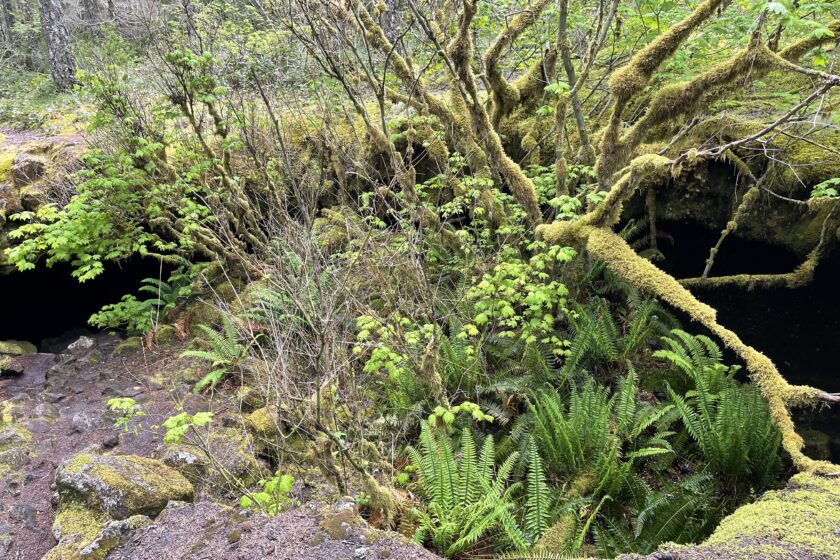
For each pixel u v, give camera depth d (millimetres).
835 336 5734
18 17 17906
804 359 6000
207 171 6832
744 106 6090
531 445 4051
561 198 5051
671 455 4414
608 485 4082
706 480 4199
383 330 4559
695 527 3791
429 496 3625
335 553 2502
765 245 5938
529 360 5195
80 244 6355
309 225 4441
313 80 6648
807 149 5234
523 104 6535
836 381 5766
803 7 4215
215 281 7152
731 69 4340
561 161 5551
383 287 4473
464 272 5945
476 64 7270
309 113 7816
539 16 5512
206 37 7547
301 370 3707
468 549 3412
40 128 10133
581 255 5730
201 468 4145
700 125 5586
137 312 6766
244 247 6832
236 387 5430
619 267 4609
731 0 4543
